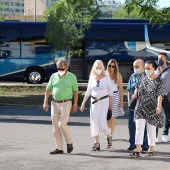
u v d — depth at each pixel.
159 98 12.30
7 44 38.91
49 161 11.84
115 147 14.01
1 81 40.19
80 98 25.88
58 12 34.78
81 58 38.94
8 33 38.88
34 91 34.16
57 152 12.88
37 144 14.41
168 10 29.38
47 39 36.44
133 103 12.94
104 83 13.41
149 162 11.82
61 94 12.75
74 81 12.88
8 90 34.56
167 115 14.98
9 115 22.66
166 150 13.54
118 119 21.47
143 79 12.38
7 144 14.38
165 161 11.96
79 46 36.44
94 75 13.51
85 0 35.84
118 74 14.51
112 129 14.71
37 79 38.94
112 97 13.62
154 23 30.33
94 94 13.44
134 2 29.25
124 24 38.94
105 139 15.49
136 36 39.00
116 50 39.03
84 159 12.13
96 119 13.45
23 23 38.75
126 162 11.80
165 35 38.78
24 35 38.91
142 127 12.39
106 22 39.03
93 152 13.17
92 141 15.09
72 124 19.52
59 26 34.44
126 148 13.84
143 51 39.00
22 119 21.09
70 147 12.95
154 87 12.24
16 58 38.94
